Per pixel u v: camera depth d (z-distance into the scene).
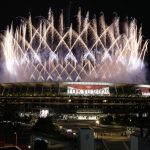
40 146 92.56
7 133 121.69
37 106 188.50
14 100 186.25
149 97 193.50
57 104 187.75
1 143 105.06
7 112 181.12
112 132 150.62
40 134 113.88
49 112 197.12
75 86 187.00
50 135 111.00
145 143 57.59
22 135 117.88
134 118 188.88
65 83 187.62
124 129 162.88
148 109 191.75
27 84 189.62
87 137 64.94
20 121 170.25
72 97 185.62
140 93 193.25
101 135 138.25
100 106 194.62
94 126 180.88
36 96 184.75
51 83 188.38
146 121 163.25
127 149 114.31
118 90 191.00
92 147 65.25
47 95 184.62
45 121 134.12
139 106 193.50
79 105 188.50
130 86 194.38
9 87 190.38
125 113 197.62
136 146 58.88
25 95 185.12
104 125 186.88
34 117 184.25
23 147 99.38
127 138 129.00
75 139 98.88
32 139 106.62
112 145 118.25
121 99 189.62
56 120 199.50
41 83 188.88
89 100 187.50
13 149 61.69
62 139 102.69
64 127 169.75
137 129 148.88
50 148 98.62
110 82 192.50
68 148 97.06
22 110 186.00
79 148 65.19
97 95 187.25
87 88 187.50
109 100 189.12
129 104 192.50
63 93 185.25
